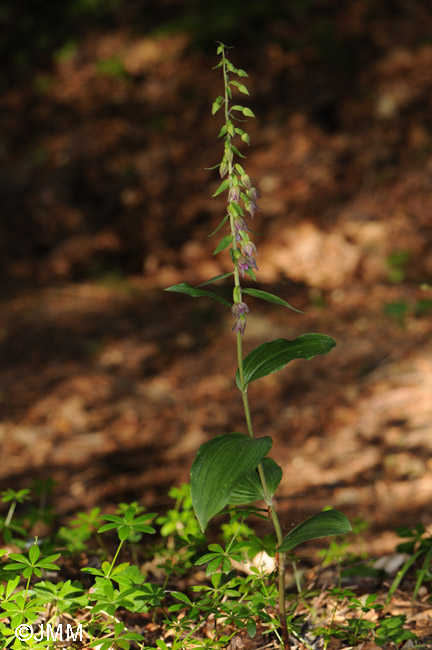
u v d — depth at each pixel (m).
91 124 9.91
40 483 3.22
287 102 9.72
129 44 10.98
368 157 8.97
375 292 7.55
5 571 2.35
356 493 4.96
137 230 8.60
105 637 2.27
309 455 5.58
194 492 1.81
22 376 6.84
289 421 6.06
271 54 10.30
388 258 7.86
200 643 2.18
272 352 1.99
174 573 3.04
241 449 1.85
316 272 7.84
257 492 2.04
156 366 6.89
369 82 9.87
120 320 7.52
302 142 9.17
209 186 8.85
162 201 8.80
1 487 5.36
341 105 9.62
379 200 8.48
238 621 2.10
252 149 9.22
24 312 7.70
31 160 9.65
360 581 2.98
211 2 11.31
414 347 6.75
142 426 6.15
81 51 11.11
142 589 2.10
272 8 10.97
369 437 5.67
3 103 10.66
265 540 2.51
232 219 1.92
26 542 2.88
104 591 2.03
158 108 9.92
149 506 5.08
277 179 8.81
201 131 9.51
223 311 7.48
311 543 3.96
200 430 6.06
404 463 5.25
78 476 5.50
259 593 2.17
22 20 11.95
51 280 8.28
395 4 11.07
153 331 7.33
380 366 6.59
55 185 9.22
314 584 3.03
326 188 8.65
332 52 10.25
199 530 2.83
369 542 4.23
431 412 5.80
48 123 10.17
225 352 6.96
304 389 6.45
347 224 8.24
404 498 4.84
